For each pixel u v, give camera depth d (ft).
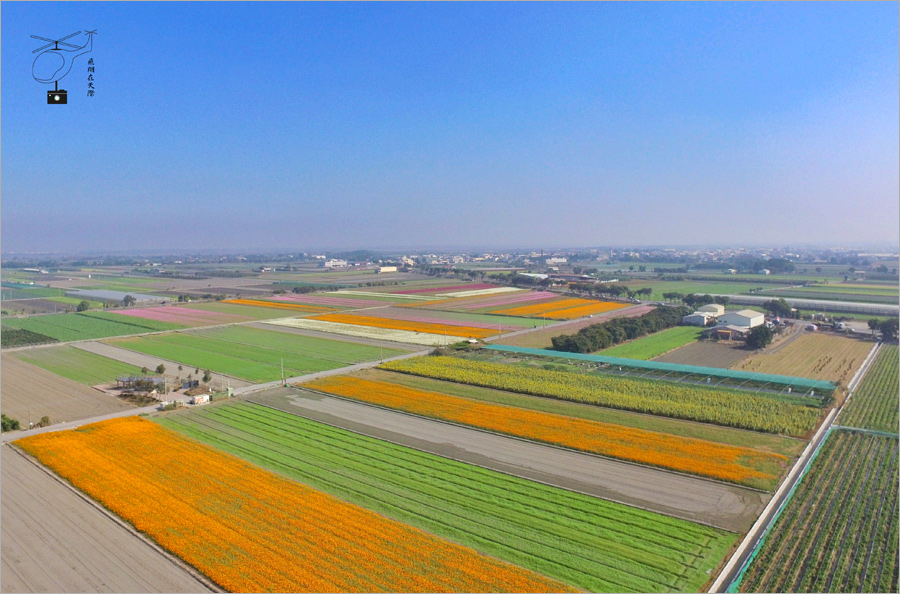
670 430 168.25
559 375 233.76
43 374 249.96
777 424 170.09
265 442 161.58
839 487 129.39
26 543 107.34
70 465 143.13
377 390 216.74
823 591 91.40
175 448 155.22
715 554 101.96
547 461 146.41
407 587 91.91
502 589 91.35
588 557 100.83
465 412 187.52
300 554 102.06
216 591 92.38
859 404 197.36
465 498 124.57
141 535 110.11
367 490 128.88
